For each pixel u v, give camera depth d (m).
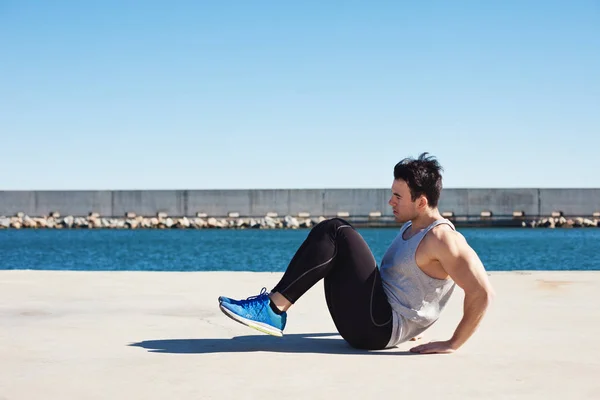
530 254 25.83
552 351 3.27
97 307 4.79
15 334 3.71
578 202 51.19
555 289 5.86
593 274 7.15
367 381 2.68
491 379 2.72
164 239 38.69
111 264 22.02
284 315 3.20
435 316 3.23
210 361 3.02
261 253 26.66
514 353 3.22
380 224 50.75
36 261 23.53
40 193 52.53
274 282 6.51
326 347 3.36
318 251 3.10
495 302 5.05
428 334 3.73
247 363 2.98
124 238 39.81
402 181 3.15
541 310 4.65
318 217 51.22
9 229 51.41
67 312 4.55
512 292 5.65
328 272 3.15
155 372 2.82
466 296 3.10
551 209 51.28
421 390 2.55
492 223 51.25
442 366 2.94
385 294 3.17
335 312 3.21
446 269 3.08
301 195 51.19
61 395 2.48
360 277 3.11
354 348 3.33
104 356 3.13
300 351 3.25
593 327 3.97
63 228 52.41
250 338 3.61
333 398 2.44
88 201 52.62
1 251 28.72
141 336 3.65
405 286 3.18
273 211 51.53
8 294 5.55
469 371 2.85
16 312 4.55
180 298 5.30
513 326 4.00
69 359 3.07
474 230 48.88
